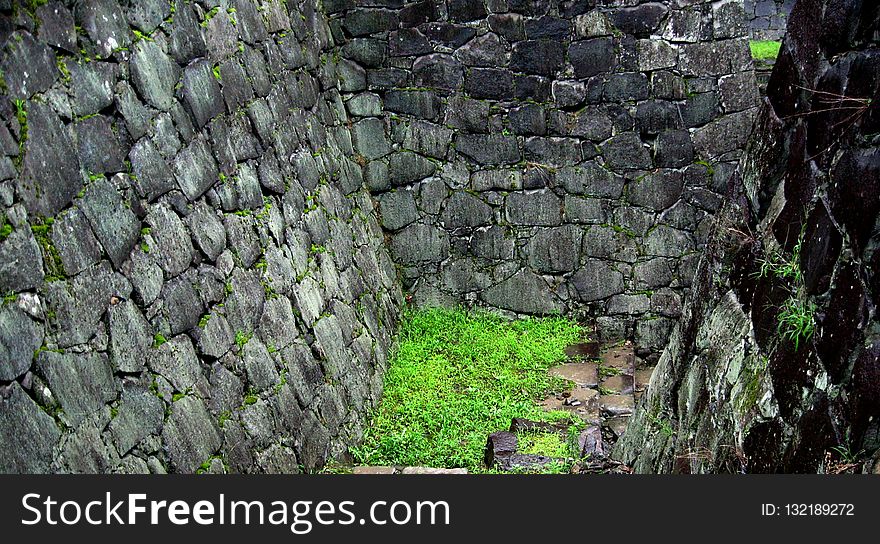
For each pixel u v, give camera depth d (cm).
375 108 740
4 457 252
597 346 730
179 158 388
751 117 710
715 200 726
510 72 729
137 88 360
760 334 315
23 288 272
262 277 461
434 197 754
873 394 221
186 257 382
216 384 392
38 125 292
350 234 651
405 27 727
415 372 656
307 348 506
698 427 366
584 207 742
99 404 305
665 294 745
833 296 255
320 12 700
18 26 289
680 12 702
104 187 327
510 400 629
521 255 755
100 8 341
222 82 450
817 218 276
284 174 526
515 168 743
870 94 253
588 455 505
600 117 727
